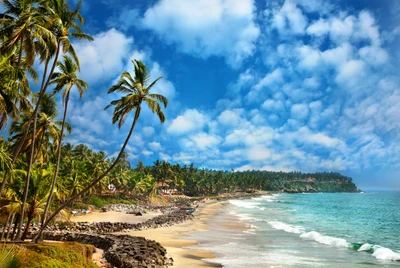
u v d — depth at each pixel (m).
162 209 94.38
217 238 39.31
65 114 27.56
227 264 24.73
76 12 24.16
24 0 21.48
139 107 26.41
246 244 34.69
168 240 37.69
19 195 28.06
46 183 29.12
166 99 26.58
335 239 36.12
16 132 28.72
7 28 20.94
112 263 23.12
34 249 14.77
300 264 24.97
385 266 24.66
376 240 40.56
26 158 31.81
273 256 28.02
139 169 153.12
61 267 12.73
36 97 27.86
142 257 23.44
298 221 64.38
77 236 34.22
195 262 25.42
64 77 26.45
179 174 165.25
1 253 6.54
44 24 21.95
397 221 66.69
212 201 153.38
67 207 66.06
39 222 44.31
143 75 26.86
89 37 25.05
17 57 23.17
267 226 53.22
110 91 26.64
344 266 24.52
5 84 18.44
